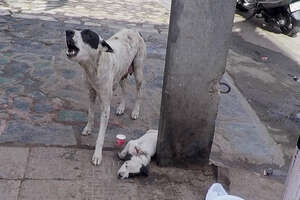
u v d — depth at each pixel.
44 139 4.50
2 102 5.20
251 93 6.82
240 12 11.94
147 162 4.11
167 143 4.14
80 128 4.82
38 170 3.98
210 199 3.31
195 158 4.28
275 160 4.87
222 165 4.58
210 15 3.64
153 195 3.86
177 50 3.76
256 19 11.38
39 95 5.50
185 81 3.89
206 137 4.18
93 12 9.84
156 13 10.50
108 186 3.90
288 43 9.86
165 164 4.25
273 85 7.29
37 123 4.81
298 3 9.99
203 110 4.04
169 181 4.08
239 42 9.49
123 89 5.16
